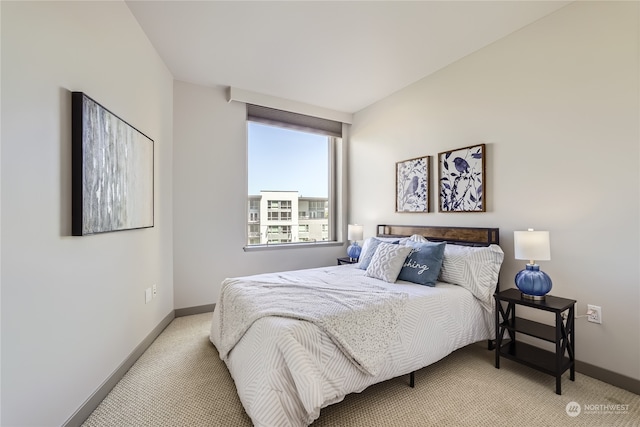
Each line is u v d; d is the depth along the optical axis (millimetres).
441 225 2969
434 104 3045
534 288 1934
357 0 2014
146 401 1665
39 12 1229
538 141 2209
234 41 2502
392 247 2549
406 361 1749
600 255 1897
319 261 4133
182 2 2020
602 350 1883
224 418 1524
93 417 1527
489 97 2531
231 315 2033
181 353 2281
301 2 2035
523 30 2301
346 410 1590
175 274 3172
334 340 1515
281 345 1407
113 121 1797
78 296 1477
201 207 3311
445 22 2250
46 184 1264
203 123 3328
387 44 2549
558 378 1749
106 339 1745
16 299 1103
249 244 3738
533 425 1474
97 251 1654
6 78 1066
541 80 2189
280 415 1290
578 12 1994
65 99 1394
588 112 1953
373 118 3891
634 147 1765
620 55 1815
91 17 1610
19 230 1119
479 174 2582
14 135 1102
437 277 2381
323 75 3119
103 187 1669
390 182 3621
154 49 2588
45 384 1244
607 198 1869
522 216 2305
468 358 2229
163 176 2836
